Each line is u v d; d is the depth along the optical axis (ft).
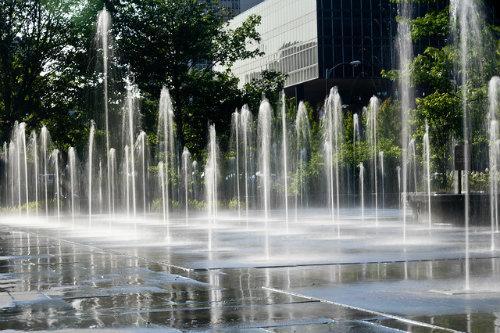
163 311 28.14
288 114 191.31
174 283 35.73
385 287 33.53
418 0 101.55
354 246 55.93
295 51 337.52
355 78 315.58
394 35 309.22
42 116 177.99
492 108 91.81
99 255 51.83
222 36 170.19
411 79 99.19
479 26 97.55
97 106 172.65
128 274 39.70
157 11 164.35
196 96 166.09
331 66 316.40
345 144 168.35
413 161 133.69
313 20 319.06
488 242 58.95
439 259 45.21
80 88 174.60
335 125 170.40
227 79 171.83
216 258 47.73
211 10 171.01
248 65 383.24
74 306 29.58
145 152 171.73
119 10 167.32
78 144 179.93
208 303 29.76
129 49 165.37
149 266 43.60
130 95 170.50
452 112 96.58
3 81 176.35
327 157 162.50
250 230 81.82
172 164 159.02
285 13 346.74
